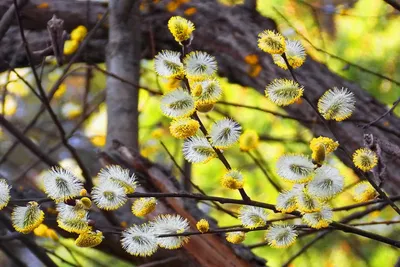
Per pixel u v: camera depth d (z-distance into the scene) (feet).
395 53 7.45
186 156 4.21
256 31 6.97
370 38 7.52
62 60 5.48
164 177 5.61
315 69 6.59
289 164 4.11
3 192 4.22
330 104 4.24
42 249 5.78
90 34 5.91
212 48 7.04
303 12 7.69
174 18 4.15
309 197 4.16
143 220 5.54
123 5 5.99
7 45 6.96
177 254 5.53
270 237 4.27
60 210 4.21
